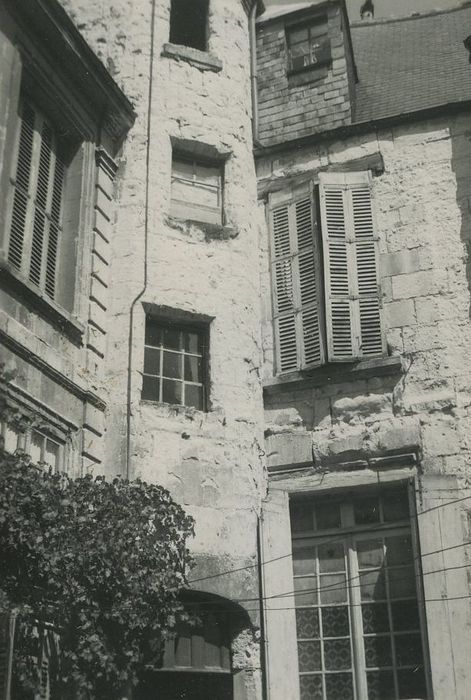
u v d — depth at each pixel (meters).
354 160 14.36
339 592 12.20
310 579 12.39
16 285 10.98
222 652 11.66
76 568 9.20
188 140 14.42
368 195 14.06
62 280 12.42
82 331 12.13
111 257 13.27
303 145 14.72
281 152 14.88
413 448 12.30
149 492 10.23
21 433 9.88
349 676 11.77
